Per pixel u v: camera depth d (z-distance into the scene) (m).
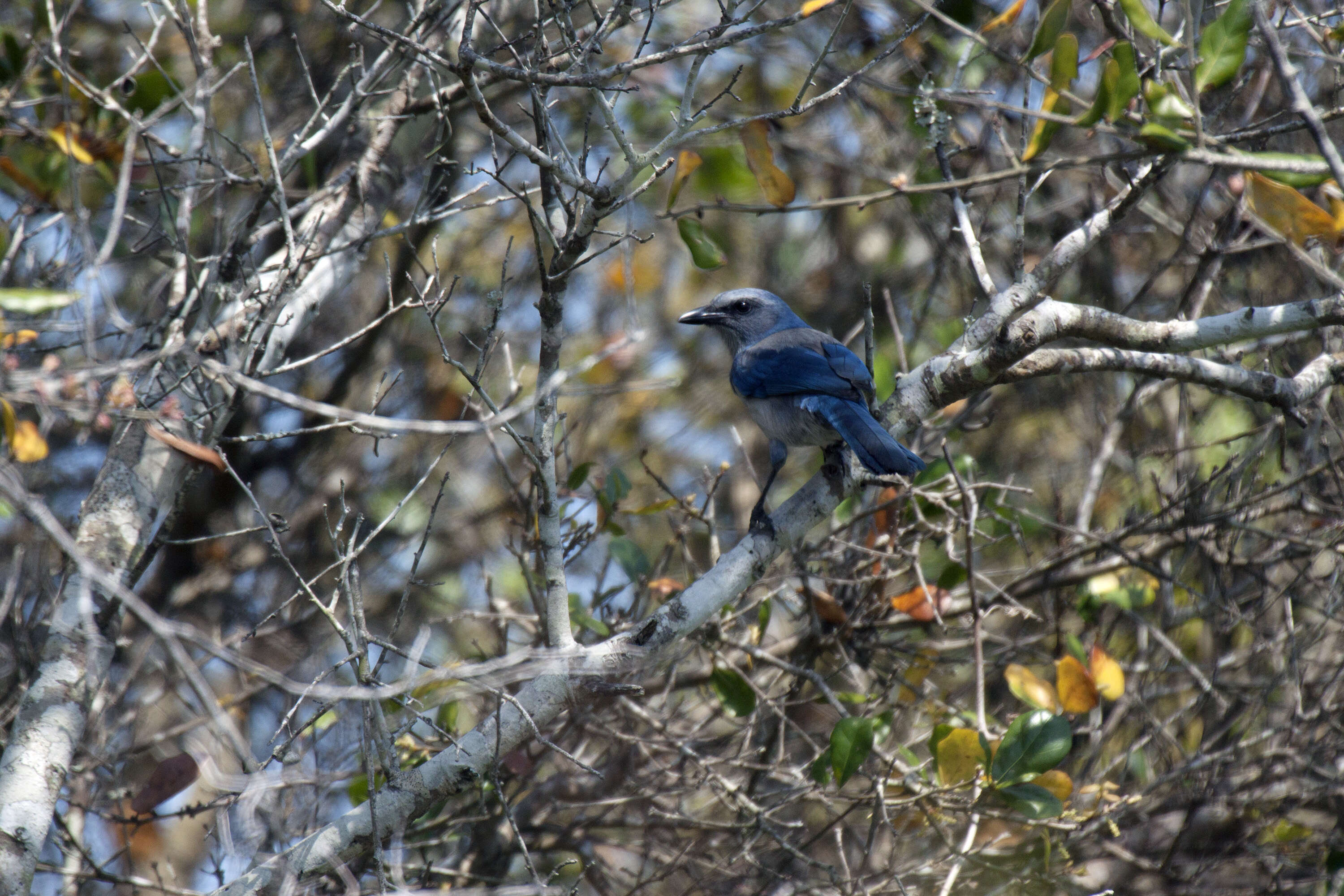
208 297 9.08
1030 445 16.39
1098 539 11.80
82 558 6.73
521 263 17.70
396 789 8.27
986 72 14.98
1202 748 11.80
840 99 16.80
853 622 11.98
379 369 16.30
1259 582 12.62
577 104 16.77
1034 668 13.52
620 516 13.33
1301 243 9.65
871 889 9.88
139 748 10.79
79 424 11.05
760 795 11.32
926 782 10.34
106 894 11.19
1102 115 8.85
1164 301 15.73
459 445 16.30
